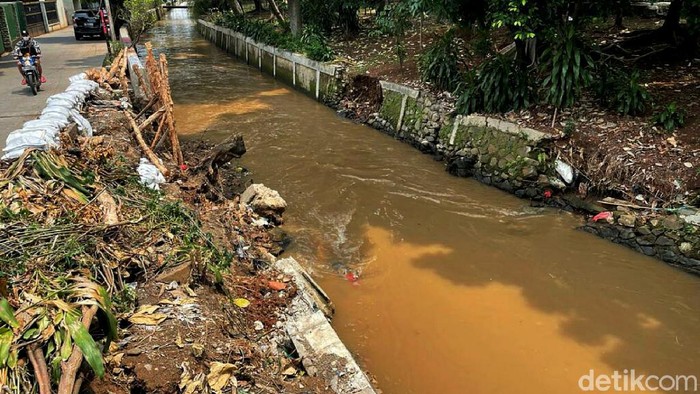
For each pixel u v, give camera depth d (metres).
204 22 31.42
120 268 4.58
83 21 20.34
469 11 11.02
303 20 19.73
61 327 3.30
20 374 3.09
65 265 4.20
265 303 5.23
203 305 4.48
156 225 5.37
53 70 13.67
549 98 9.29
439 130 10.88
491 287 6.56
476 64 12.03
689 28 9.88
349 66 15.05
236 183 9.51
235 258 6.09
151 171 7.15
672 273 6.77
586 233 7.75
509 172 9.12
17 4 19.83
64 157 6.06
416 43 16.14
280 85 18.27
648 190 7.67
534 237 7.70
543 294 6.42
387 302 6.26
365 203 8.83
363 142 11.85
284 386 4.07
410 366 5.27
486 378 5.13
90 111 9.25
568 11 9.68
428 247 7.48
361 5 18.28
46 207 5.04
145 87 10.81
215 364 3.81
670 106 8.36
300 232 7.86
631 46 11.88
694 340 5.61
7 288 3.76
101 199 5.50
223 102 15.78
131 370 3.59
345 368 4.39
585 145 8.59
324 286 6.53
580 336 5.70
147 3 20.53
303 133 12.56
